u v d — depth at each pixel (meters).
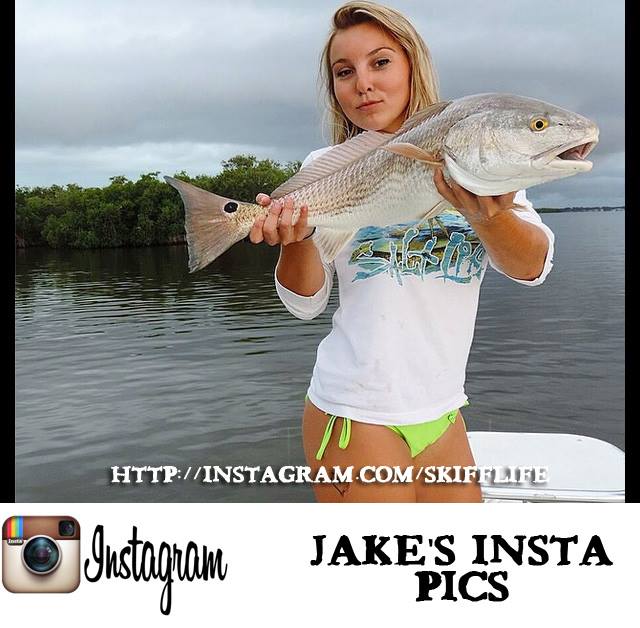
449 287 2.83
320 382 2.88
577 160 2.54
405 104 2.98
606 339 15.50
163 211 56.25
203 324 20.69
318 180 2.99
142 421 10.84
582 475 3.70
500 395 11.47
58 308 25.95
